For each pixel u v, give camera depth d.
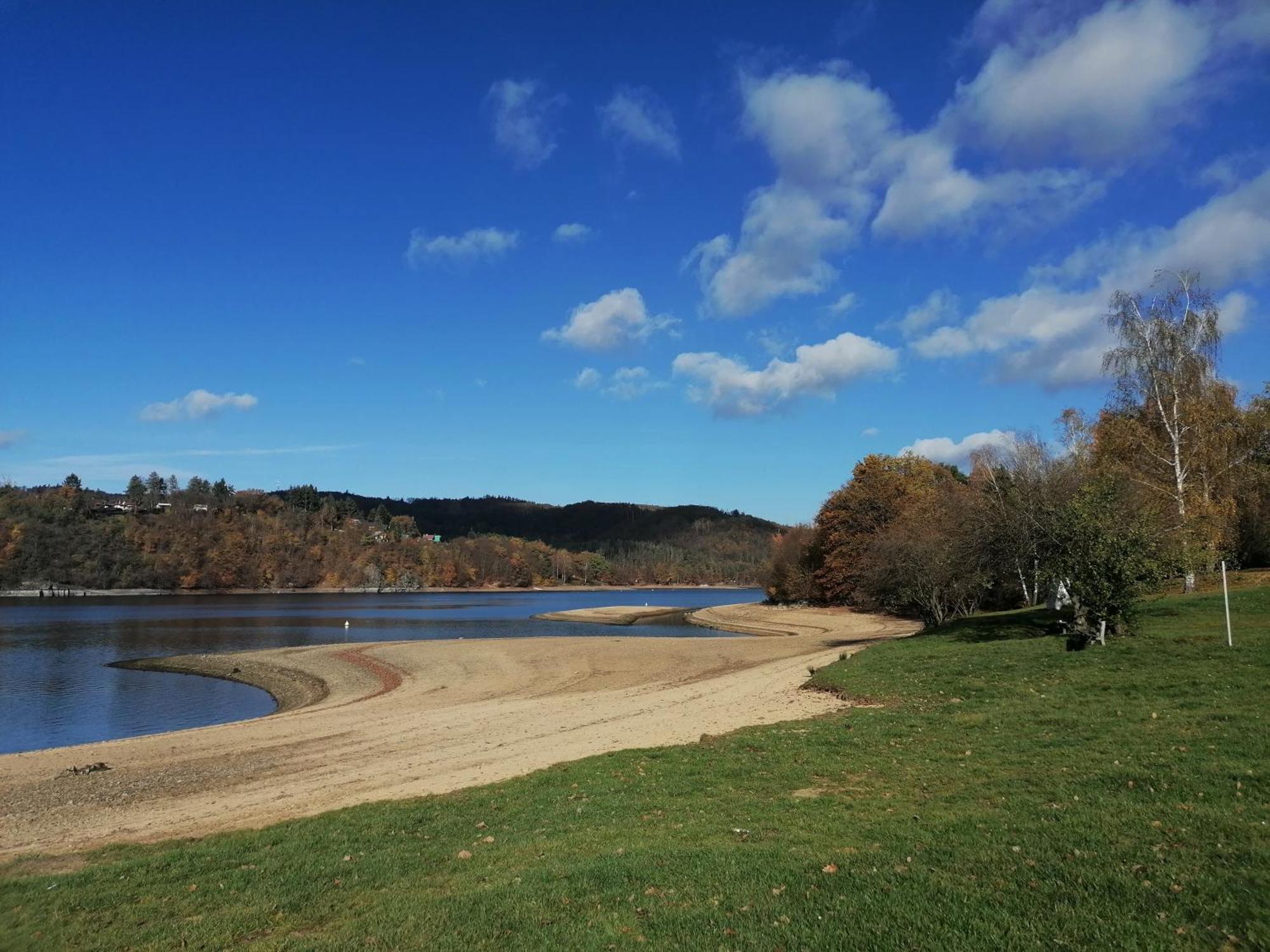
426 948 6.56
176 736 24.39
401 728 23.64
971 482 64.56
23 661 51.88
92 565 145.75
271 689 41.12
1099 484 24.52
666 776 13.52
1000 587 53.94
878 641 47.50
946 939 5.84
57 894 9.04
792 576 98.12
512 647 50.94
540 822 11.15
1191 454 35.00
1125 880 6.59
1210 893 6.22
